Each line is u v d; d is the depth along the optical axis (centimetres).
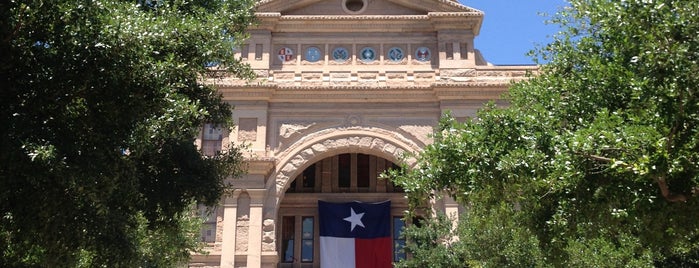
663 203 1172
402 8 3778
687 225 1206
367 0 3788
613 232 1383
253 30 3650
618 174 1161
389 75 3622
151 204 1614
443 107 3484
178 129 1470
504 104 3459
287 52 3672
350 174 4006
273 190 3397
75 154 1099
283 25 3700
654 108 1202
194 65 1491
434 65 3641
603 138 1146
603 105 1416
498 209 1603
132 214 1522
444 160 1497
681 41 1153
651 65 1159
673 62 1127
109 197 1202
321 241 3553
